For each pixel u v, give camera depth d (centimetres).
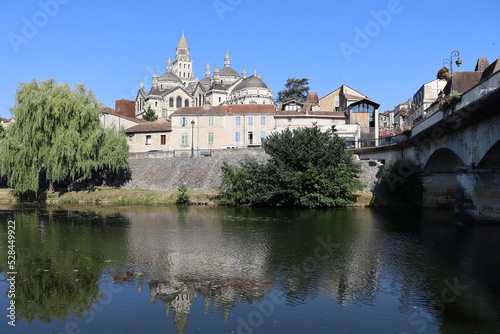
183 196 4347
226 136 6594
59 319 1035
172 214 3331
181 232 2350
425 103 5212
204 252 1789
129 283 1327
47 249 1850
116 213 3394
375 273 1436
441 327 980
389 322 1008
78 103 4394
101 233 2308
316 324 997
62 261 1616
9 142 4169
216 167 5141
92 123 4559
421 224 2644
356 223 2728
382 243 1991
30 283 1327
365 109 6388
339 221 2844
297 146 3938
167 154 5653
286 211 3600
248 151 5362
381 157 4778
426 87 5691
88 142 4362
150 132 6788
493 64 3838
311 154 3850
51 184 4766
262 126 6550
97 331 964
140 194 4553
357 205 3975
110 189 4831
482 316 1042
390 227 2527
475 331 955
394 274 1424
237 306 1121
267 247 1898
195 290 1258
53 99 4228
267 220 2919
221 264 1570
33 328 984
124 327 985
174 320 1023
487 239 2070
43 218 3011
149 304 1136
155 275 1417
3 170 4144
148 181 5138
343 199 3891
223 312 1077
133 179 5234
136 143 6869
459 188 2578
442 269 1490
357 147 5734
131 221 2850
